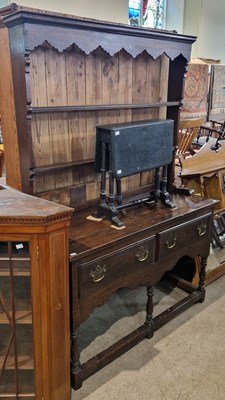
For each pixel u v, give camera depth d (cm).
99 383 170
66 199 199
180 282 249
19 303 140
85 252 151
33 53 165
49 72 173
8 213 125
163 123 197
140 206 211
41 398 149
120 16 375
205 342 198
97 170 187
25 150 166
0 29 163
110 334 205
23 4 284
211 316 221
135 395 163
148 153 192
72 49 179
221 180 258
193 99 351
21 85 156
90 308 162
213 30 586
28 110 157
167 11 555
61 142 188
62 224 132
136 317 221
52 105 179
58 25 152
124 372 177
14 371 146
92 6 340
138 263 181
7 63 165
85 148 200
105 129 173
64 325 147
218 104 381
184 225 204
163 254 196
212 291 249
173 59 207
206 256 230
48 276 134
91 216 194
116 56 199
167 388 167
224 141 272
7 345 145
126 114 215
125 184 227
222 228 278
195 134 318
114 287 172
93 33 165
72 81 184
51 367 148
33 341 142
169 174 235
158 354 189
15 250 134
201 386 169
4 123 182
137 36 183
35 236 128
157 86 226
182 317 220
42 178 186
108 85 200
